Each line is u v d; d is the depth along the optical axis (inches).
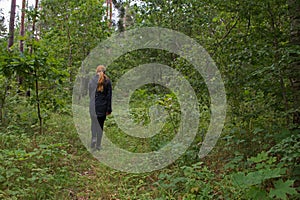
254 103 191.5
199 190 144.7
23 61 225.1
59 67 267.1
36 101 249.9
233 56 181.6
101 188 163.8
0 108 270.7
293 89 165.3
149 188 165.3
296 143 124.3
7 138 212.5
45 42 454.9
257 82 169.9
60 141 235.9
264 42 177.0
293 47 149.8
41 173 157.4
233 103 202.2
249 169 157.6
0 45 236.2
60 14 473.4
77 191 159.8
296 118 164.4
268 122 193.6
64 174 172.6
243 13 181.8
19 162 176.2
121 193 157.6
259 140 179.5
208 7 256.8
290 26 171.0
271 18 175.2
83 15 475.8
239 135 193.5
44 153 175.9
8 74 232.2
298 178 130.7
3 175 152.7
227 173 169.0
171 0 395.2
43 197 143.6
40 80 243.3
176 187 153.9
